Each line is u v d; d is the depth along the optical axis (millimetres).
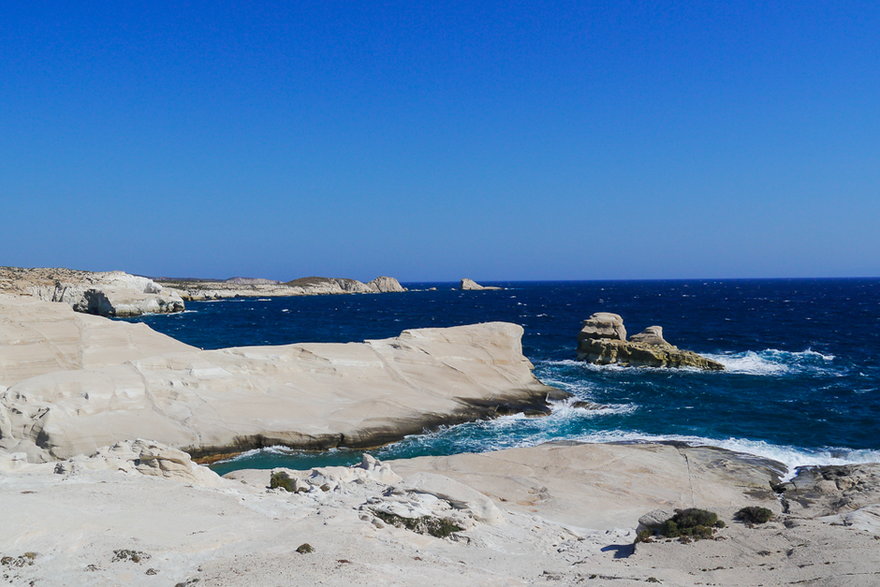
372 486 21234
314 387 37469
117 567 10633
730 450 31031
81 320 41875
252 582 10336
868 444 32844
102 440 28297
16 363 36531
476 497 18719
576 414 40344
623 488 25141
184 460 19266
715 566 14133
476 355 45531
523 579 13172
